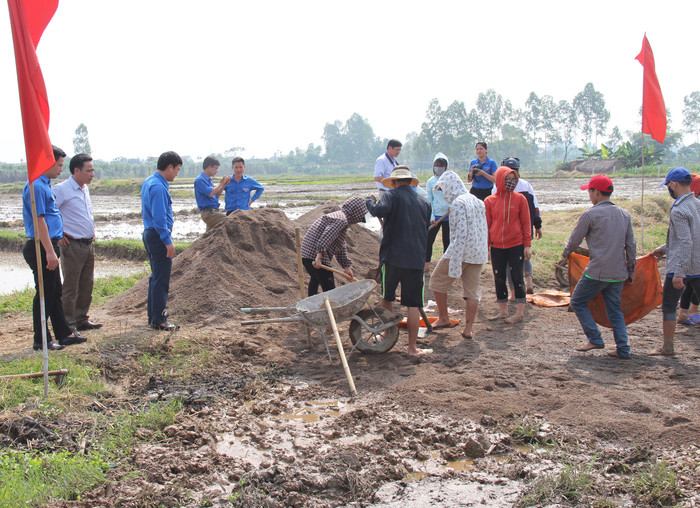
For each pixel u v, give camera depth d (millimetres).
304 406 5090
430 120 122938
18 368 5387
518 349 6473
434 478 3854
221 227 8961
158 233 6742
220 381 5711
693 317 7336
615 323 6098
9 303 9133
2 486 3463
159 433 4473
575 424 4465
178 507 3531
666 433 4219
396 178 6145
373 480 3820
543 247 12422
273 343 6852
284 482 3783
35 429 4355
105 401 5105
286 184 66438
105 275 13656
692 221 5910
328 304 5812
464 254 6641
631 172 67875
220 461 4082
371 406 4977
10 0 4594
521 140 124188
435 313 8258
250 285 8266
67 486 3604
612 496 3549
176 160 6812
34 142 4793
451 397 5074
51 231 6137
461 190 6992
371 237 11062
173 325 7109
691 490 3518
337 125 165000
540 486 3648
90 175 6895
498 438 4340
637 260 6539
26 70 4699
